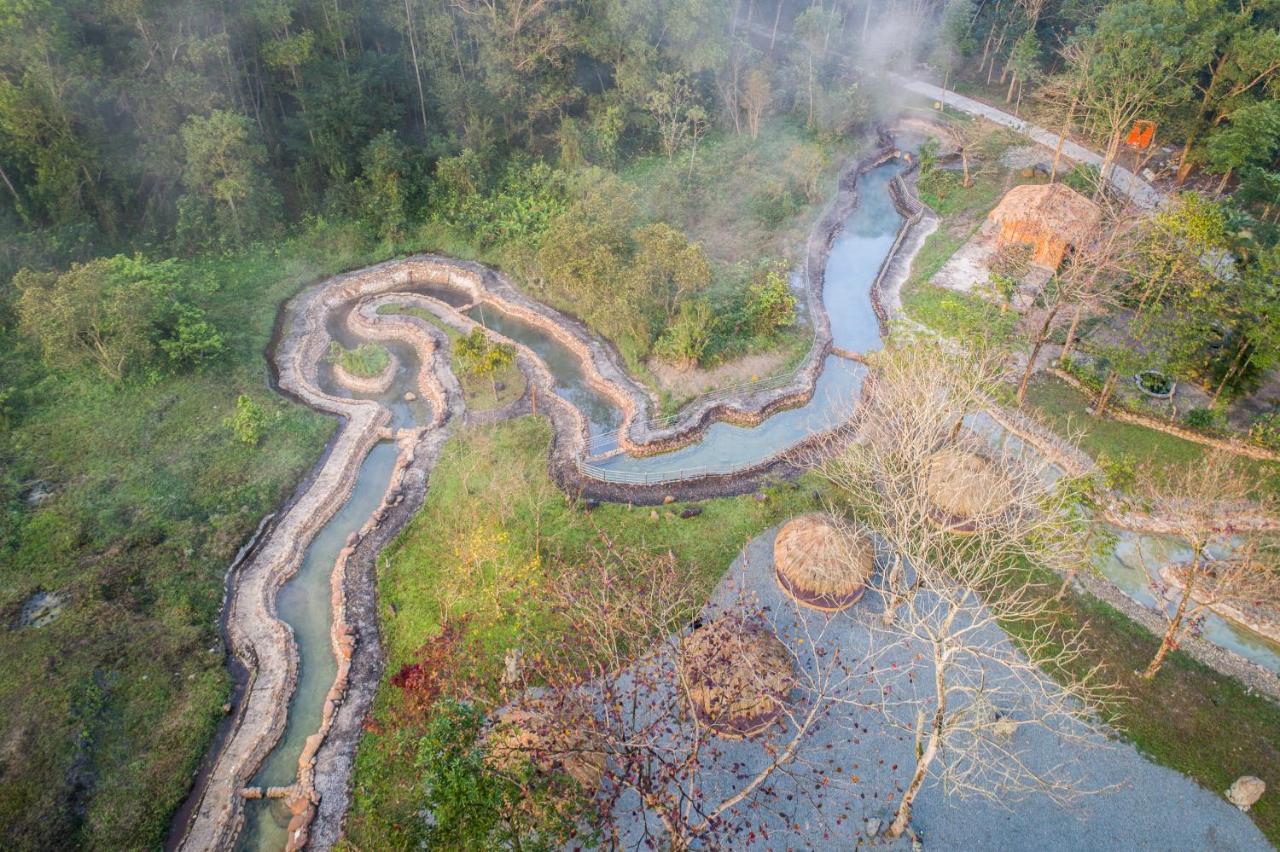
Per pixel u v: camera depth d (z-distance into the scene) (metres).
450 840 26.28
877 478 44.19
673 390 56.22
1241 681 37.31
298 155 74.06
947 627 30.02
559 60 79.50
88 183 62.97
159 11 64.06
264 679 39.06
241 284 66.69
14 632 39.09
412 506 48.28
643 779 27.55
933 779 33.41
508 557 43.53
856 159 86.75
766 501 46.91
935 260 68.62
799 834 31.50
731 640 35.00
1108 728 35.22
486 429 53.75
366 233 73.12
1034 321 59.38
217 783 34.78
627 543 44.44
